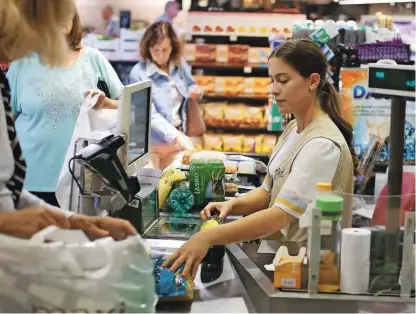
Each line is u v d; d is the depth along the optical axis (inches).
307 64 109.7
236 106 319.3
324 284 83.2
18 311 69.4
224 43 323.0
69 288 68.5
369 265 82.7
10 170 80.4
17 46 75.7
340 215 82.5
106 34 318.0
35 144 157.2
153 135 190.2
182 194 128.2
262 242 103.8
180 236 110.7
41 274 68.3
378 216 84.4
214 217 116.3
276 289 84.0
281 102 112.3
